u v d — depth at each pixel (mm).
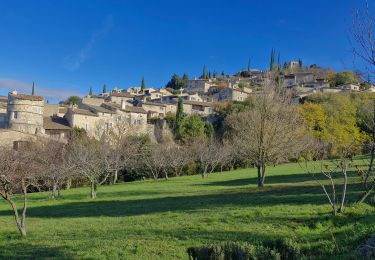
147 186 48844
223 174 62531
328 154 37469
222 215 19156
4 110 100438
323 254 11594
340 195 21906
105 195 40375
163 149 66188
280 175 50531
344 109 58781
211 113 124375
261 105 37000
